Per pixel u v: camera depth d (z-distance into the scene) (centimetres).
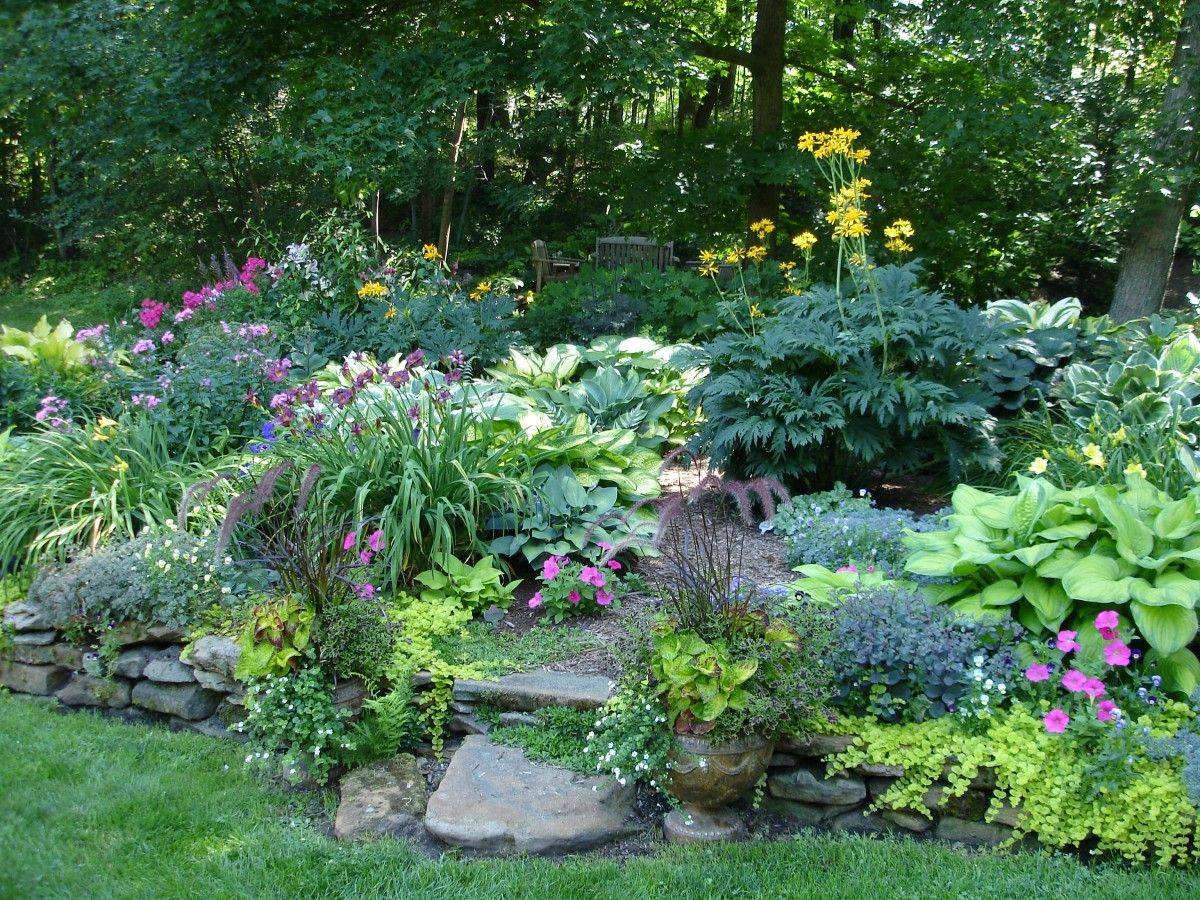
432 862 303
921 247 1054
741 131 1114
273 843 311
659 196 1041
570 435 515
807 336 522
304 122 927
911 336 524
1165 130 880
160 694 397
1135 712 319
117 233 1324
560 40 818
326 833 323
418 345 741
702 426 564
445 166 1310
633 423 597
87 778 348
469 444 482
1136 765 299
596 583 405
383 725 352
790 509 503
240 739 382
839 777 325
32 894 279
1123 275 972
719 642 305
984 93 930
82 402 608
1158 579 331
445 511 441
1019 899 279
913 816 319
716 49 1058
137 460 498
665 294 930
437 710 368
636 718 318
